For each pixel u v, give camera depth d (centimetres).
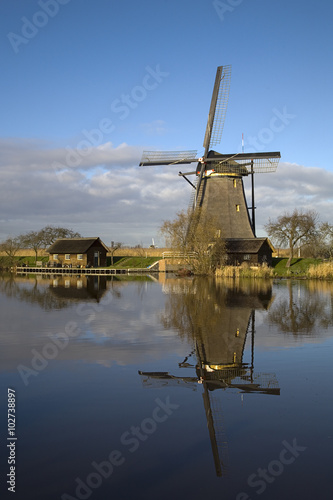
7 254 7994
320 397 852
